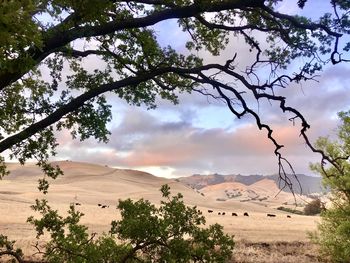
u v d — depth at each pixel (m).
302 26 10.45
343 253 23.16
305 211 81.81
